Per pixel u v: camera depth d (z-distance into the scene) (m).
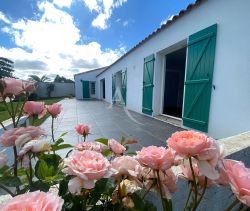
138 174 0.59
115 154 0.80
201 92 3.39
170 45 4.41
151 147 0.59
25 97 0.79
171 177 0.62
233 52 2.72
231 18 2.74
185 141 0.48
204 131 3.34
